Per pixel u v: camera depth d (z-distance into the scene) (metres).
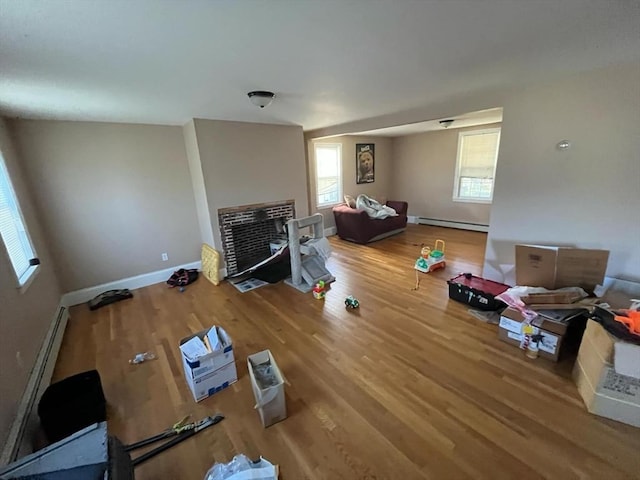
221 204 3.80
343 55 1.71
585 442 1.49
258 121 3.85
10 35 1.27
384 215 5.60
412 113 3.44
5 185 2.46
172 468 1.46
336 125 4.49
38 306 2.34
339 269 4.14
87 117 3.05
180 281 3.78
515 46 1.69
